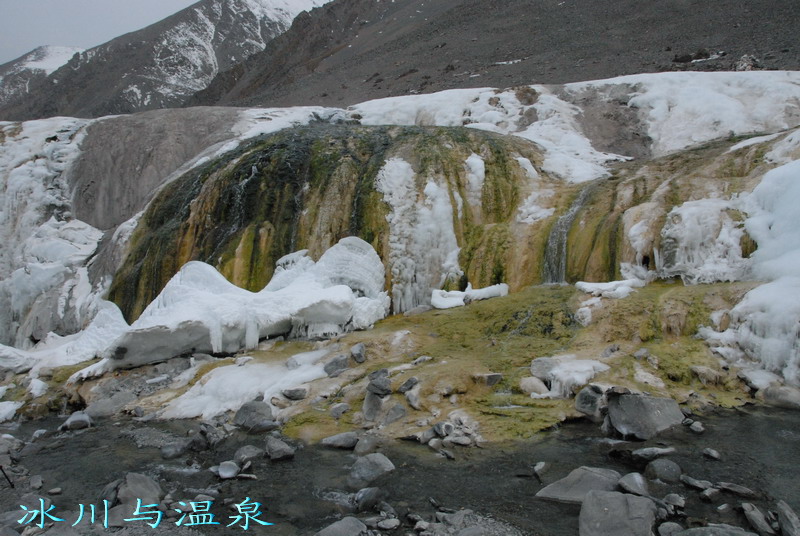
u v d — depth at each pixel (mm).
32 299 17859
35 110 104562
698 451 6688
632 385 8141
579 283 11195
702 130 17750
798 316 8305
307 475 6996
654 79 20750
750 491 5711
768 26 29031
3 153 23312
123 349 11148
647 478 6164
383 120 23203
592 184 14617
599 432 7488
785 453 6543
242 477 7016
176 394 10258
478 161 15977
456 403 8492
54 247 19359
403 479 6609
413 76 39156
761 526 5066
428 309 12953
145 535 5805
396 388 8891
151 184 21656
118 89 99875
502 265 13383
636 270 11445
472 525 5500
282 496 6504
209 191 16688
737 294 9445
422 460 7082
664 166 14367
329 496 6434
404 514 5867
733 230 10766
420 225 14695
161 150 22297
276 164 16672
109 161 22766
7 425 10227
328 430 8281
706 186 12203
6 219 21688
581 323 9984
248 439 8336
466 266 13828
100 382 10992
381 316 12953
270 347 11555
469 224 14984
